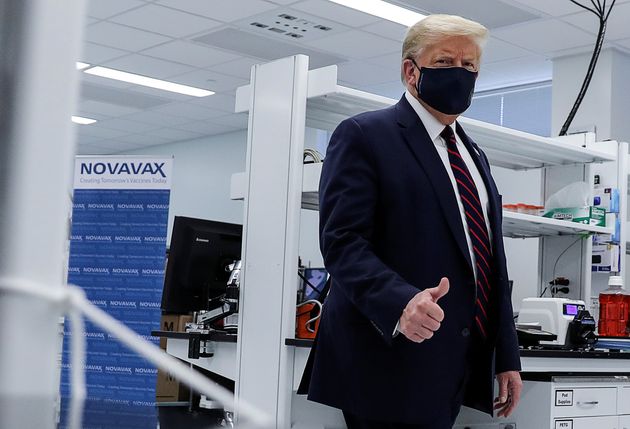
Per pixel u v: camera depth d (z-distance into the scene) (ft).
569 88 21.97
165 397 14.49
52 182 0.89
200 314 10.39
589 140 12.03
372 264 4.85
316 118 9.30
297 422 7.62
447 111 5.48
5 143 0.87
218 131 33.47
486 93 25.89
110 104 29.45
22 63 0.89
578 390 8.03
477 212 5.51
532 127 24.57
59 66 0.91
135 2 19.08
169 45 22.47
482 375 5.45
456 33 5.47
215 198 33.91
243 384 8.07
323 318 5.60
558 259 11.96
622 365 8.75
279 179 8.10
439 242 5.25
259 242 8.19
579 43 20.83
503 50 21.74
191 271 10.27
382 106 8.59
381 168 5.26
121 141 36.11
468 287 5.31
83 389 0.83
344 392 5.30
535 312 9.69
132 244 16.14
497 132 9.77
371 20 19.74
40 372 0.82
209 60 23.77
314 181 7.88
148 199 16.16
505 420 8.07
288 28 20.57
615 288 11.10
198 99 28.43
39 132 0.89
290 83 8.18
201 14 19.72
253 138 8.49
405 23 19.84
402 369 5.20
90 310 0.84
